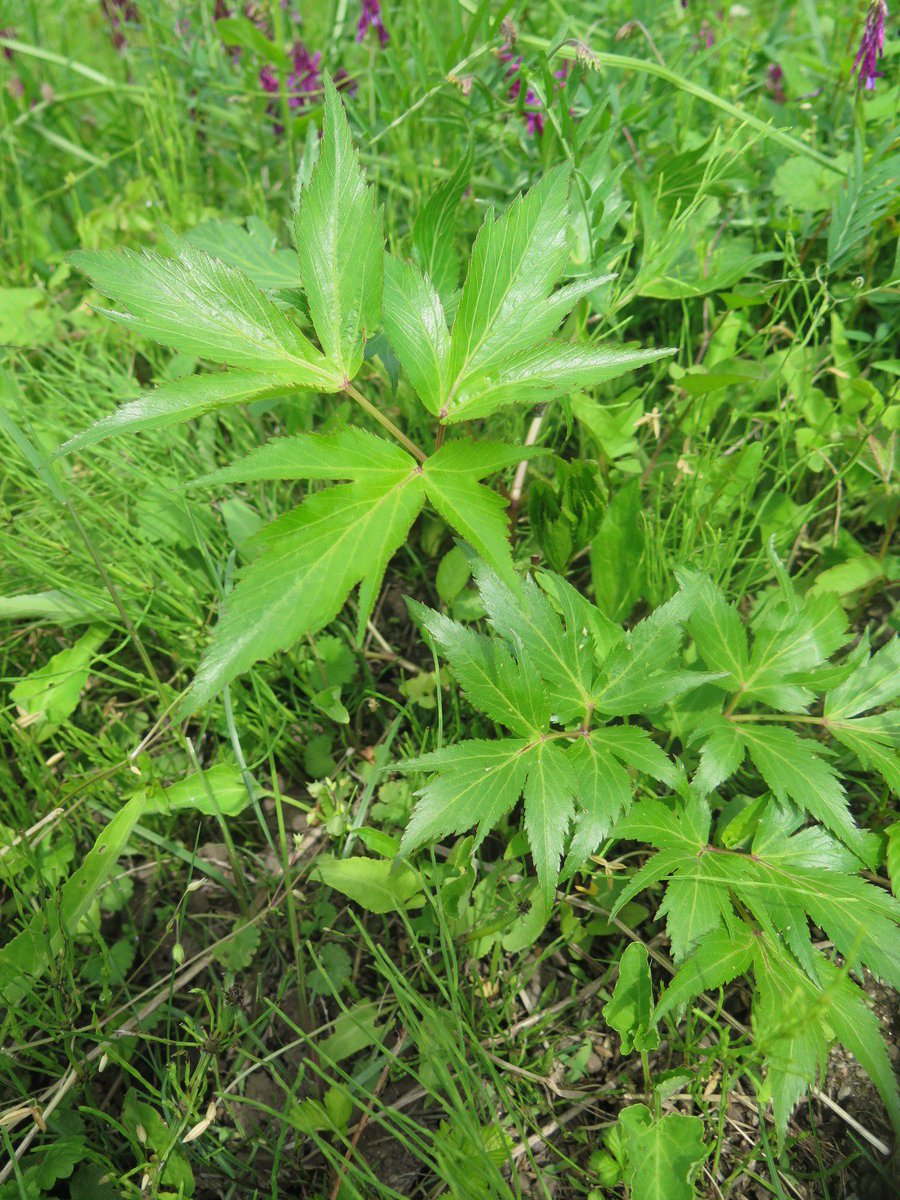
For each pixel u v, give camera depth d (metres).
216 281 0.31
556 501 0.43
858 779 0.40
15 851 0.38
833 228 0.47
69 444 0.28
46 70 0.80
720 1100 0.33
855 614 0.46
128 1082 0.36
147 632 0.49
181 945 0.40
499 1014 0.36
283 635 0.27
